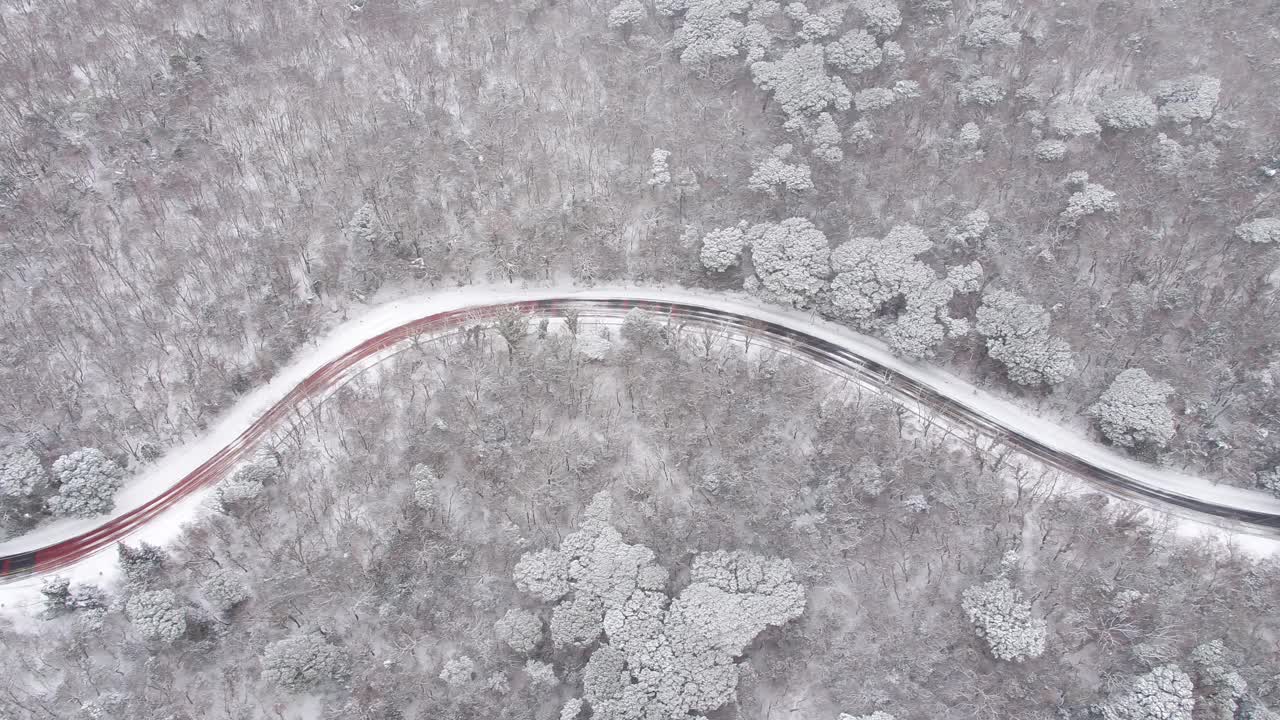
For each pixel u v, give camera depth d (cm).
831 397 9781
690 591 8106
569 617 7925
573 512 8750
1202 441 9375
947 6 12375
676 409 9406
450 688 7800
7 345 9381
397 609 8131
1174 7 12406
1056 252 10475
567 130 11625
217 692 7812
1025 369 9675
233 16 12438
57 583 8050
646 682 7662
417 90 11850
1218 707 7688
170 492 9044
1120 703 7669
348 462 8994
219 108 11462
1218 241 10431
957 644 8156
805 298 10450
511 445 9094
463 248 10700
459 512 8800
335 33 12488
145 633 7738
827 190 10900
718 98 11869
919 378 10156
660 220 10994
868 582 8538
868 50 11781
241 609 8181
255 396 9719
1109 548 8700
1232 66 11900
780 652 8162
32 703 7631
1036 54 12044
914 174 11112
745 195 10975
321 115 11506
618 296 10781
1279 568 8606
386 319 10419
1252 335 9738
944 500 8844
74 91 11494
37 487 8669
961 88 11638
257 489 8656
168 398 9481
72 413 9131
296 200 10856
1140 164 10994
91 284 9900
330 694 7812
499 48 12281
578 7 12669
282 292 10256
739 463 9062
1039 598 8438
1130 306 9988
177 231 10425
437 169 11131
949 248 10400
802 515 8831
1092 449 9662
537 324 10438
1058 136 11281
